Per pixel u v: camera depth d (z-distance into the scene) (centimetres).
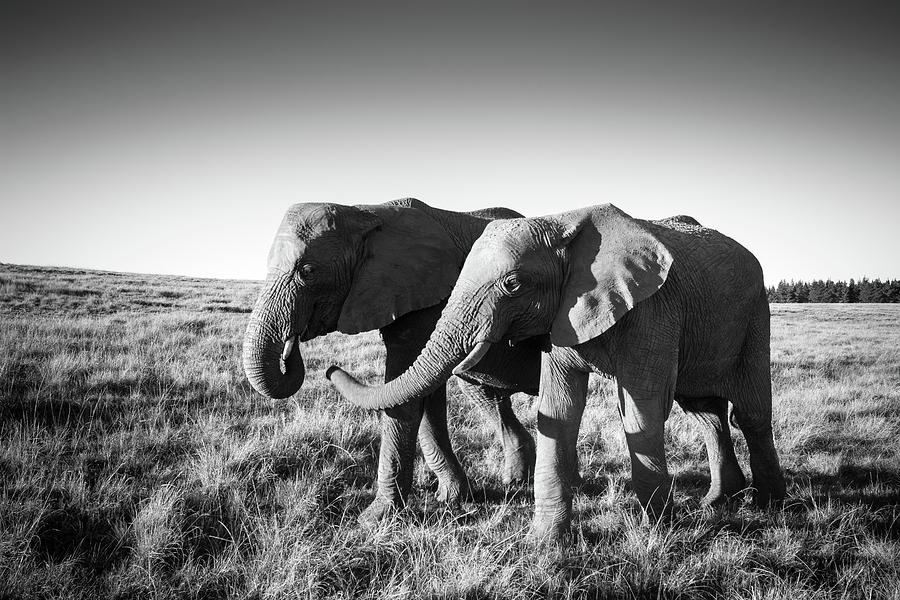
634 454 531
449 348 491
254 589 432
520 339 532
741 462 805
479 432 851
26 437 679
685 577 458
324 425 790
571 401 532
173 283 3591
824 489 698
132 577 444
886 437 938
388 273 588
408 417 577
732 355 636
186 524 530
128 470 645
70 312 1916
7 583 417
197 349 1337
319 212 582
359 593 444
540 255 502
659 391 533
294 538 491
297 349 583
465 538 532
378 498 584
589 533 548
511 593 436
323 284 566
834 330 2989
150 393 936
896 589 437
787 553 503
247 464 669
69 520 526
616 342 526
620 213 534
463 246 643
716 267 603
